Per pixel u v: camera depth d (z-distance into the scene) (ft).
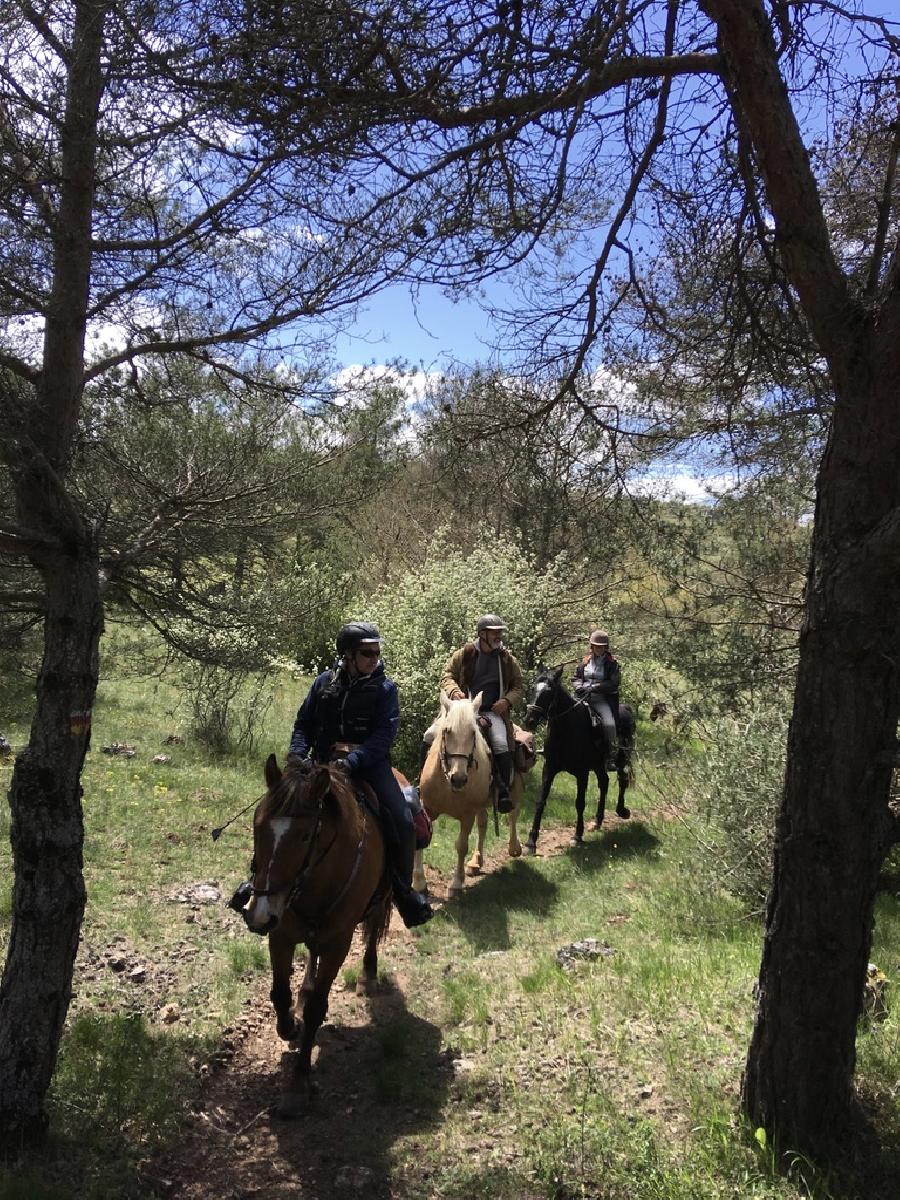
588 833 35.76
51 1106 13.80
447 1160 13.55
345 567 57.16
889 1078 14.26
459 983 20.11
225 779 35.91
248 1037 17.85
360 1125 14.75
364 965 20.26
